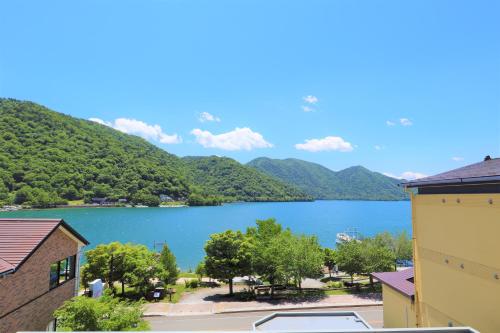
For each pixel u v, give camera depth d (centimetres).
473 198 963
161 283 3106
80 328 1089
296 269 2803
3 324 1057
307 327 1024
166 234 9669
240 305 2577
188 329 2027
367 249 3192
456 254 1033
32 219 1409
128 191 18225
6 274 1015
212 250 2998
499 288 860
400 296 1487
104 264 2842
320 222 14388
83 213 14138
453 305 1041
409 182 1220
